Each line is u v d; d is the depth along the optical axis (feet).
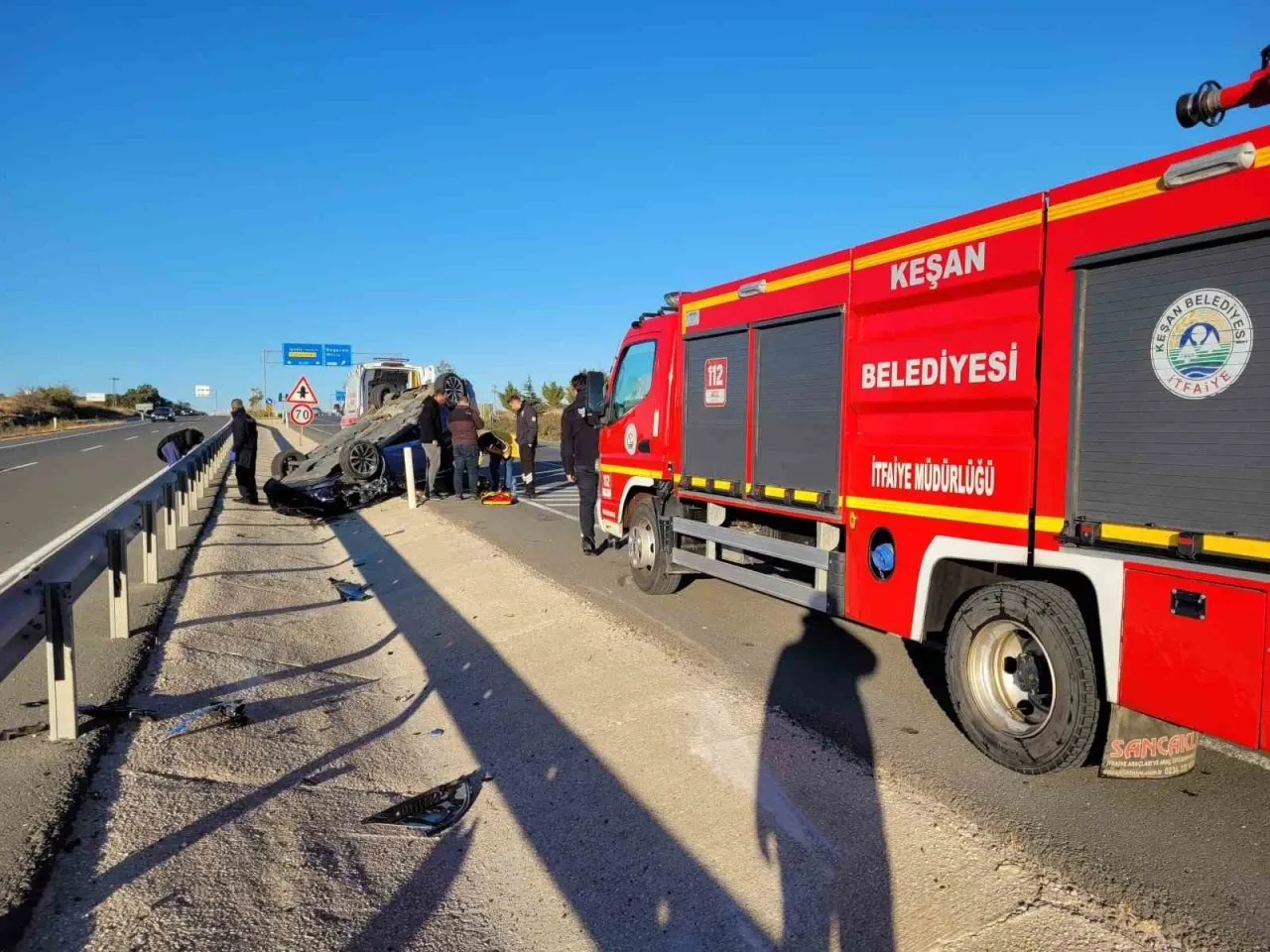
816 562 18.33
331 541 39.93
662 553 25.31
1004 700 14.15
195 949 9.41
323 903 10.52
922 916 10.05
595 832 12.35
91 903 9.96
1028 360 13.15
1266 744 10.02
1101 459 12.01
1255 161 10.03
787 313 19.29
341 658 21.35
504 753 15.26
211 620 22.81
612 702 17.06
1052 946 9.40
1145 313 11.43
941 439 14.98
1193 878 10.66
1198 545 10.68
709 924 10.18
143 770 13.41
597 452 32.53
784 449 19.56
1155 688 11.25
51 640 14.02
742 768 14.01
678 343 24.52
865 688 17.84
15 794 12.20
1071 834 11.75
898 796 12.88
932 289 15.03
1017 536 13.29
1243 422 10.25
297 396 83.87
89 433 167.53
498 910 10.61
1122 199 11.67
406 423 56.70
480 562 31.53
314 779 13.93
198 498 48.24
